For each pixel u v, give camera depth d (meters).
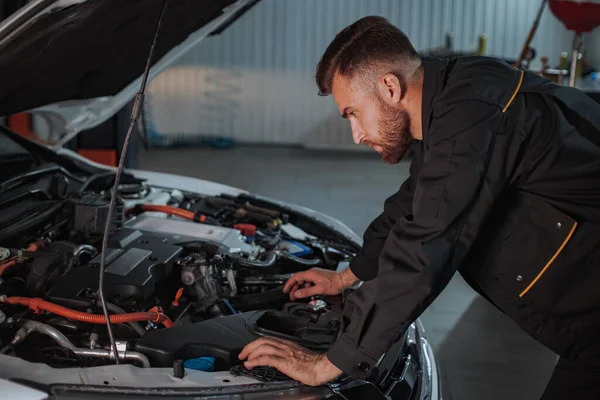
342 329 1.43
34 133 4.69
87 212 2.17
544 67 4.93
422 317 3.50
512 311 1.51
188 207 2.72
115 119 4.67
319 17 8.20
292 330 1.79
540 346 3.21
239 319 1.76
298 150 8.28
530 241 1.43
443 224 1.30
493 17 8.06
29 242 2.08
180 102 8.38
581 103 1.45
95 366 1.53
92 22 1.66
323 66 1.41
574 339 1.50
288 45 8.27
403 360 1.78
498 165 1.32
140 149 7.98
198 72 8.30
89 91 2.21
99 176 2.63
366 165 7.43
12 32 1.56
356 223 5.26
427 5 8.10
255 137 8.55
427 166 1.34
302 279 1.99
